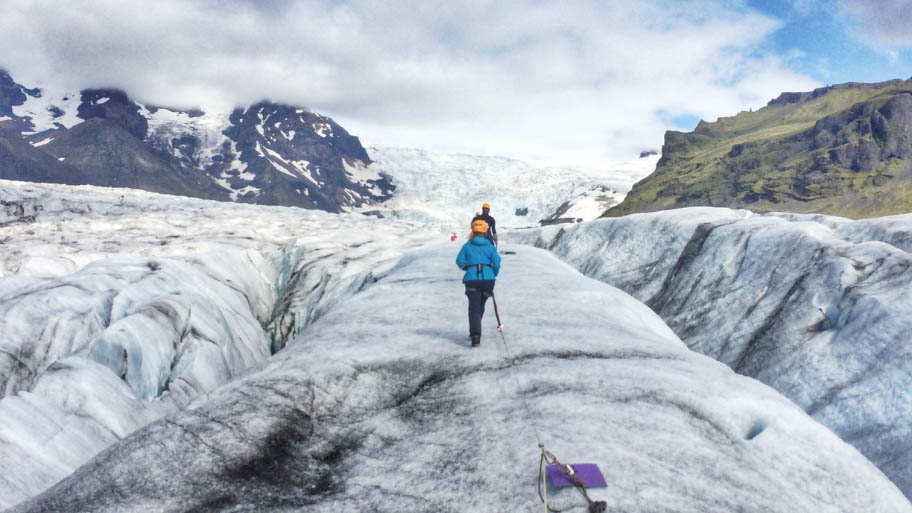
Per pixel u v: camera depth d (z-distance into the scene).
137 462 4.13
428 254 16.52
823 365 13.73
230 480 4.08
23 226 40.34
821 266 16.09
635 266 22.56
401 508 3.82
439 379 6.01
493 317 8.63
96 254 29.52
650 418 4.97
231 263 27.45
